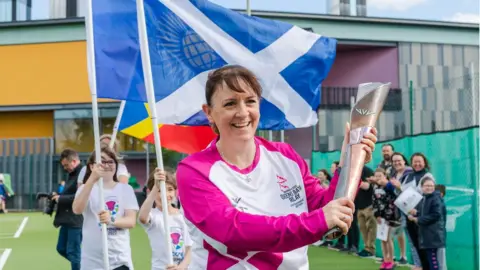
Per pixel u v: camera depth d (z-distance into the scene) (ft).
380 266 30.07
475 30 93.61
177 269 14.12
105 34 15.96
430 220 23.09
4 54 99.40
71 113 97.30
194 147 21.15
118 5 16.29
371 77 93.09
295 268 7.45
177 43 17.11
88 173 17.83
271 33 18.58
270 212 7.34
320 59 19.20
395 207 27.76
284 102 18.88
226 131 7.18
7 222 67.10
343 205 6.19
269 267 7.31
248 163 7.41
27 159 94.99
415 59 92.58
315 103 19.45
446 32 93.25
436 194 23.31
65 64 98.27
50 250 40.63
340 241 38.34
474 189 24.16
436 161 27.40
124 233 17.37
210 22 17.63
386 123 36.14
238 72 7.10
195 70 17.25
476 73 25.30
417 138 29.53
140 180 91.20
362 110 7.06
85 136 96.73
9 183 91.61
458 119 26.32
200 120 17.07
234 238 6.38
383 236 27.96
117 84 15.93
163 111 16.71
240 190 7.24
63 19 97.96
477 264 23.94
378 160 34.45
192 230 7.57
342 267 30.30
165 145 20.99
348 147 6.96
